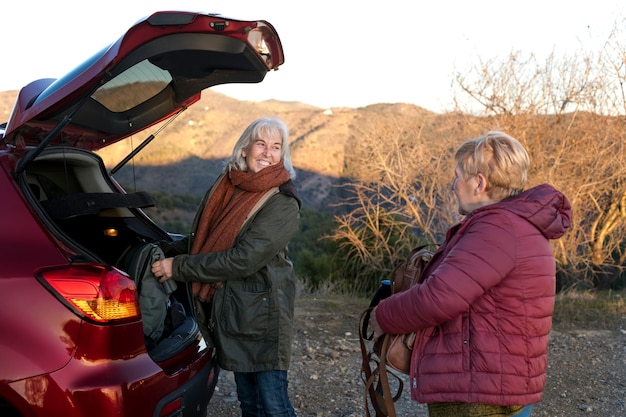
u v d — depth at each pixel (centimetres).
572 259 1095
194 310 317
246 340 292
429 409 230
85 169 354
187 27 254
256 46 278
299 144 6700
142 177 6744
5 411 235
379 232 1128
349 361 551
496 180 231
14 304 236
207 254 288
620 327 722
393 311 229
